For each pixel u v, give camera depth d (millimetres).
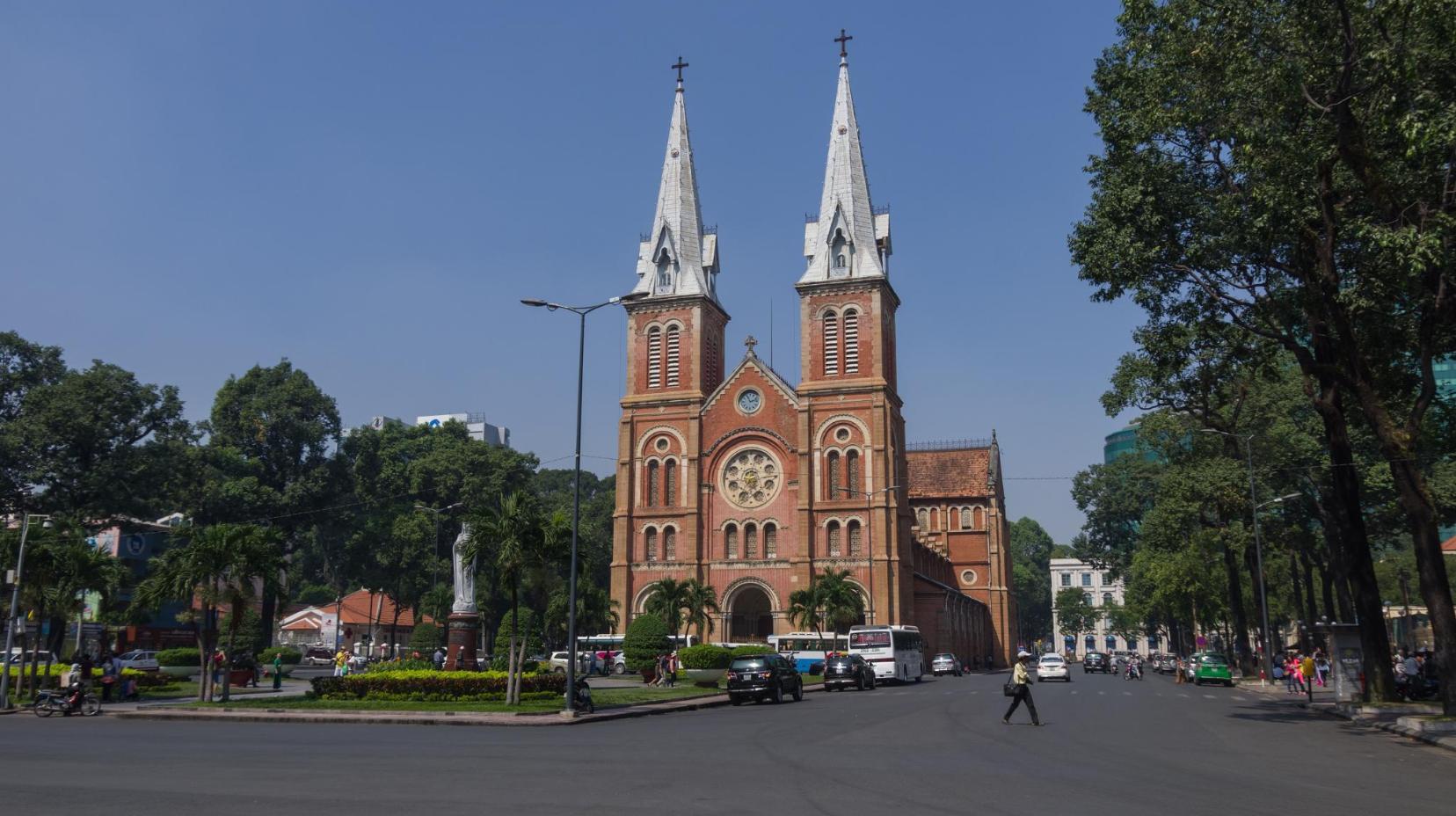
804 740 25844
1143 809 14953
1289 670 55281
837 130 92125
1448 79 24297
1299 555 73000
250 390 96312
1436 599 28844
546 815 14070
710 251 96562
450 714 33281
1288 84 26281
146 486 75438
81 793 16047
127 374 75938
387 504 98625
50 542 45375
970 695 51219
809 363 86812
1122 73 32312
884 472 83188
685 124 96375
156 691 49250
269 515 90250
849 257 88188
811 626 77750
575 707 35281
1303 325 34375
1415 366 35031
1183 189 31703
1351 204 29859
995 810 14836
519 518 38281
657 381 90500
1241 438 55844
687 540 85938
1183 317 34875
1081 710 38594
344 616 117250
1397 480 29688
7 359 75125
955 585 122750
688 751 23062
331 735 27656
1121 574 113250
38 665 50156
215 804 14977
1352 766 20734
